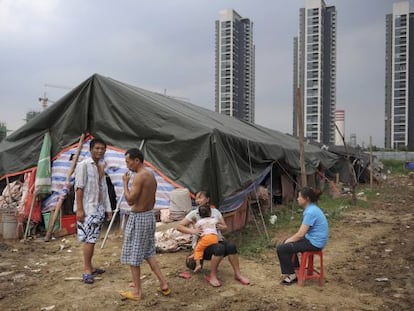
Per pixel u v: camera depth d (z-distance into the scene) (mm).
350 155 26609
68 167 10516
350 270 7617
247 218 12297
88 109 10492
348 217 14109
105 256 8141
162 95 13953
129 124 10031
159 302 5805
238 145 10688
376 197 21031
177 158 9453
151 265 5961
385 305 5855
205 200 7215
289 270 6590
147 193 5703
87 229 6504
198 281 6660
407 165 49469
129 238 5754
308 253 6527
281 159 14289
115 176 9945
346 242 10086
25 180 10484
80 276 6887
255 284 6625
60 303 5758
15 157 10664
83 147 10570
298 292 6301
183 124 9523
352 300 6031
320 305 5809
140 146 9844
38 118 10648
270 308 5680
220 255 6480
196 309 5598
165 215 8969
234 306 5727
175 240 8375
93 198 6555
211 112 16422
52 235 9852
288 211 14984
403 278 7125
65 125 10586
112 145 10180
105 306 5664
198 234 6777
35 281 6668
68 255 8336
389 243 9984
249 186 11680
